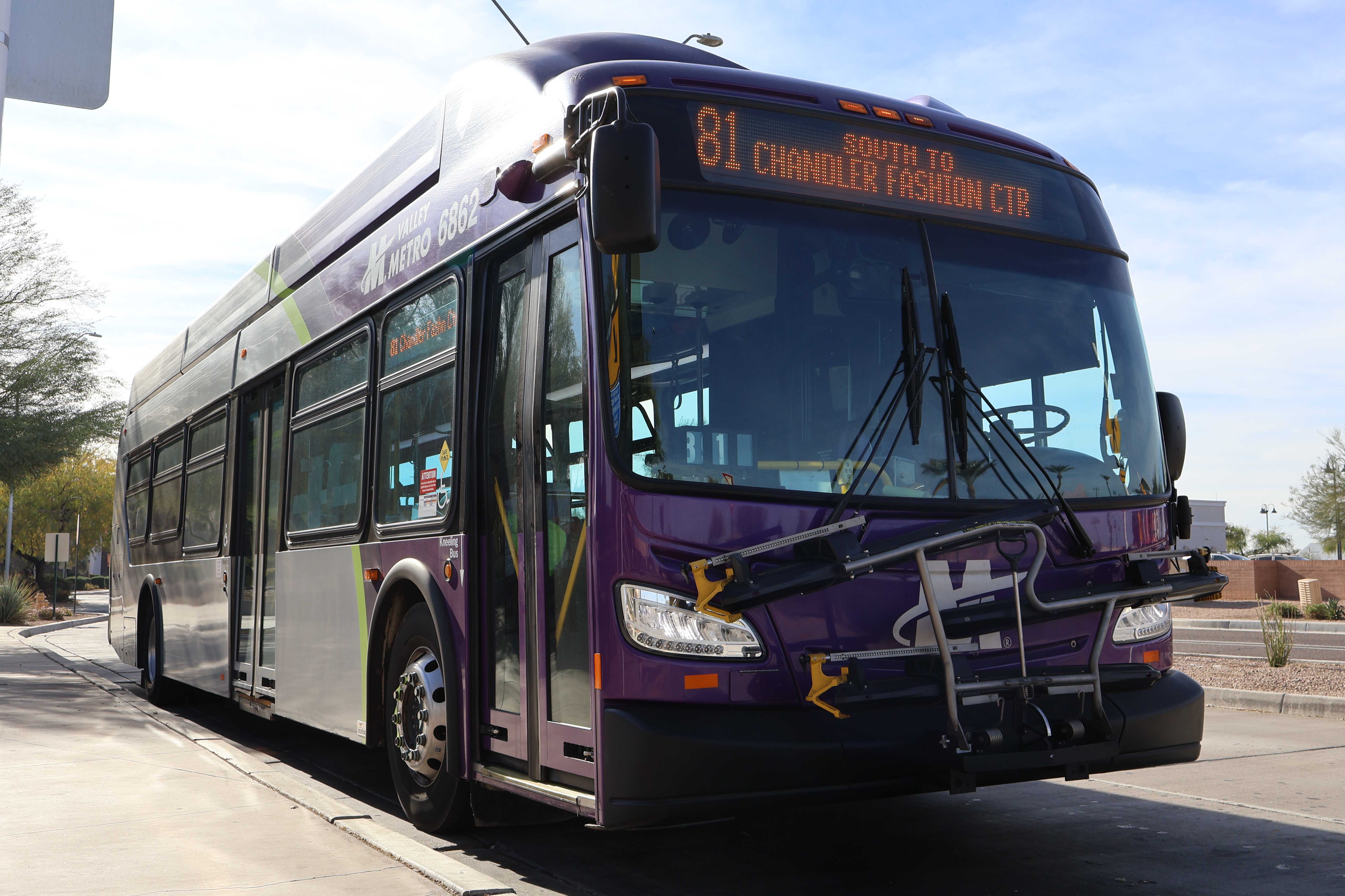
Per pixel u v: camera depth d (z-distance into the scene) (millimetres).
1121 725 4777
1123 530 5133
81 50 3502
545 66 5586
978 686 4441
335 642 7098
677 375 4508
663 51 5863
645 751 4121
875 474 4656
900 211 5051
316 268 8141
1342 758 8430
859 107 5121
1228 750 8797
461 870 4988
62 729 10281
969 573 4691
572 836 6094
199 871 5105
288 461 8312
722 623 4309
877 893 4984
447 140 6312
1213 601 38438
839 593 4484
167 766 8086
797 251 4801
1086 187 5691
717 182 4719
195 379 11484
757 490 4461
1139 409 5457
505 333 5445
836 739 4281
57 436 30453
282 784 7219
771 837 6086
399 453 6387
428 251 6234
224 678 9656
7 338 30516
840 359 4750
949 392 4879
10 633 29125
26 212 30812
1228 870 5344
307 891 4773
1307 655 18281
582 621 4570
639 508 4324
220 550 10023
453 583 5602
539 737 4848
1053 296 5309
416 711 6039
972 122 5441
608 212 4059
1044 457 5047
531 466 5020
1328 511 49344
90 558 86500
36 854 5445
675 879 5238
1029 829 6223
